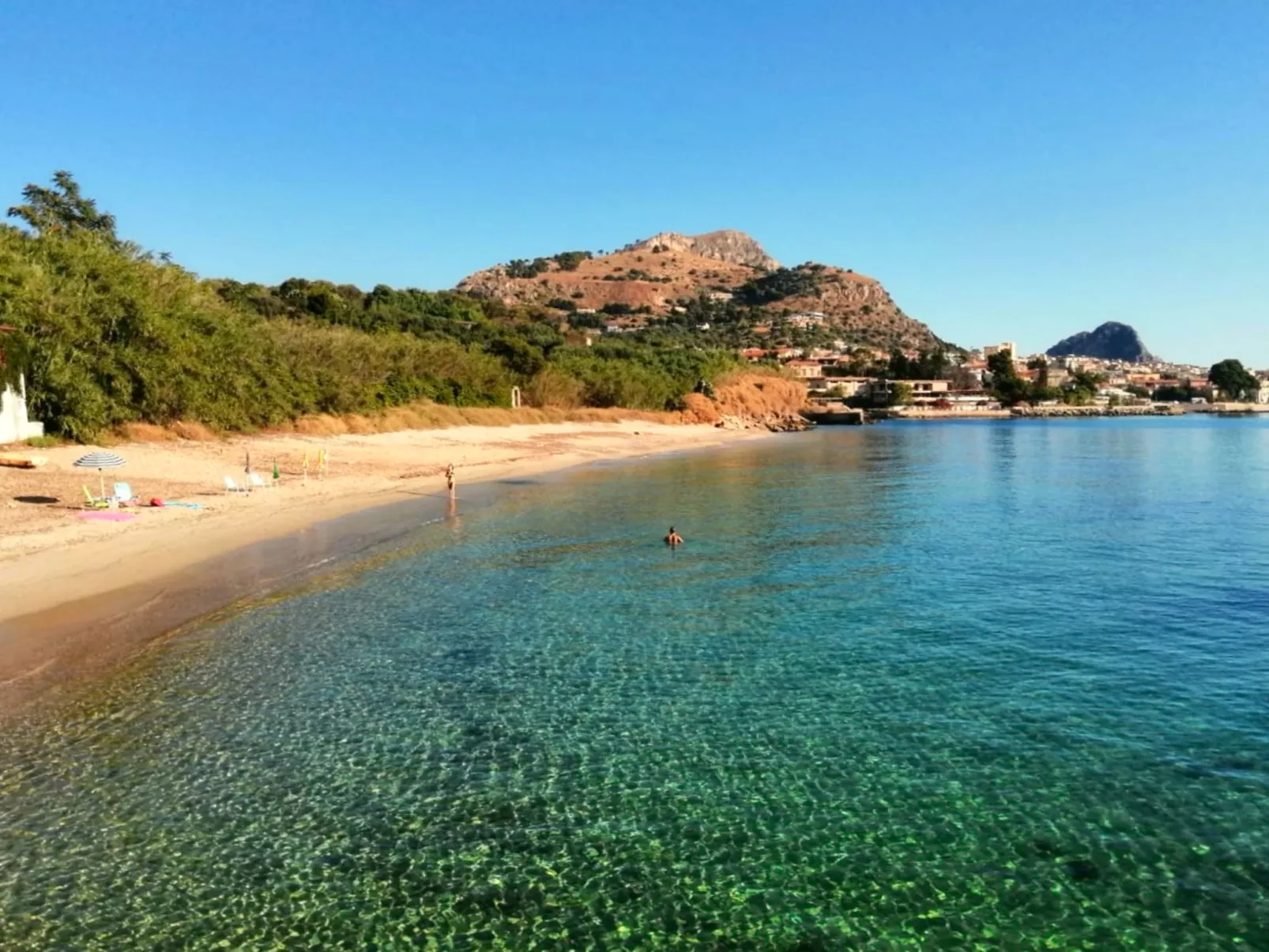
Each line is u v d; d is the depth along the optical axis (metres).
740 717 11.67
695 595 18.31
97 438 36.94
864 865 8.22
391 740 10.84
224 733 10.94
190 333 44.62
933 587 19.09
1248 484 42.38
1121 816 9.05
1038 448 76.00
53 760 10.06
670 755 10.50
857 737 11.02
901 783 9.80
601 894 7.77
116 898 7.59
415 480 38.78
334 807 9.20
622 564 21.47
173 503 26.12
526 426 78.81
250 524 24.69
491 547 23.50
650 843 8.59
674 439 86.50
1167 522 28.91
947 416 182.25
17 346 32.78
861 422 152.50
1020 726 11.35
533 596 18.08
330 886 7.84
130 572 18.12
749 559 22.27
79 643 13.83
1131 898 7.69
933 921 7.39
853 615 16.78
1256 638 15.20
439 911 7.51
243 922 7.32
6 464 29.34
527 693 12.53
